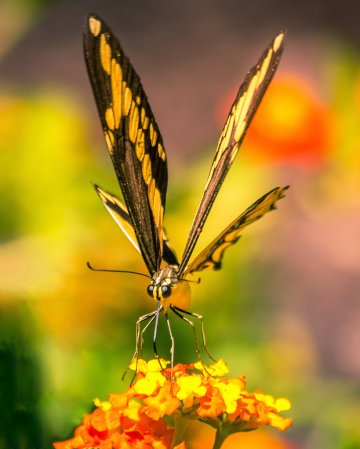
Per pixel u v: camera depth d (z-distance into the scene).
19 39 3.14
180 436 0.78
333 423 0.92
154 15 3.15
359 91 1.82
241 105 0.81
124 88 0.80
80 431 0.78
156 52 2.91
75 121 1.25
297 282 1.57
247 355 0.90
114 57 0.79
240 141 0.81
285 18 2.99
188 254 0.81
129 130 0.80
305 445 0.91
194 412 0.78
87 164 1.07
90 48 0.79
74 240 0.90
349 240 1.69
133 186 0.81
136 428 0.77
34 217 0.97
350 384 0.96
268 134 1.42
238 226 0.81
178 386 0.77
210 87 2.71
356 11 2.89
